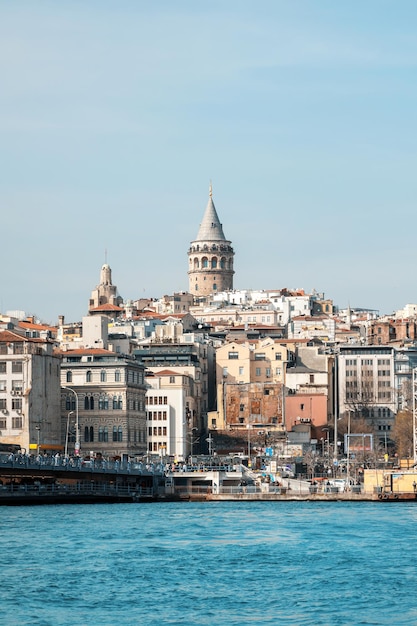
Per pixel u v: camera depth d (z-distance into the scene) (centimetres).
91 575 17200
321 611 15012
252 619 14588
